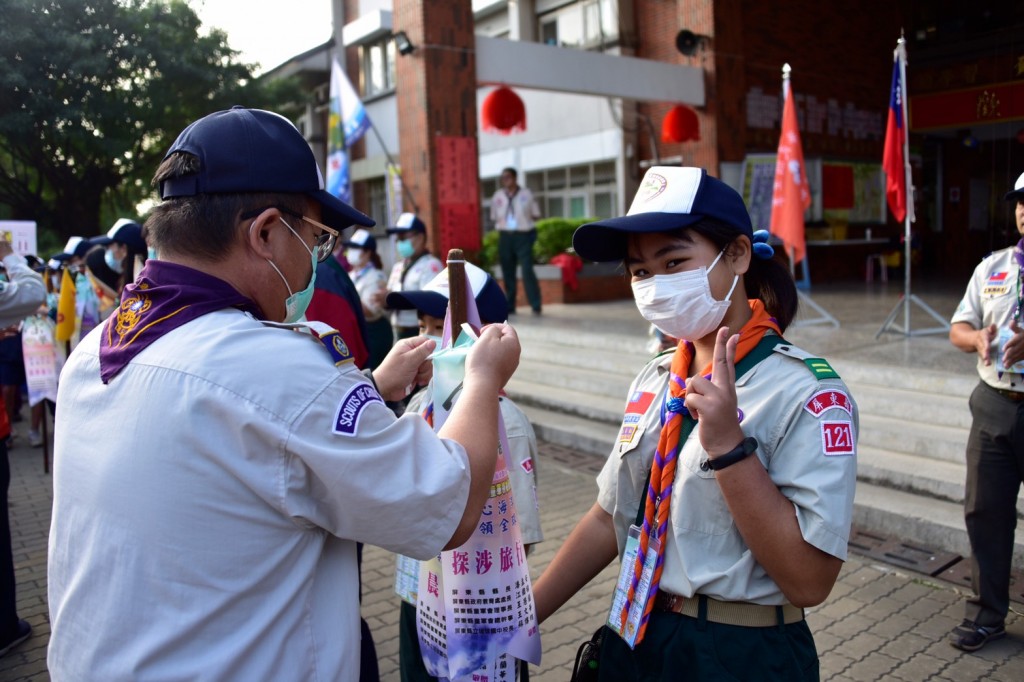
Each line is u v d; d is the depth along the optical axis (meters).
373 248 6.19
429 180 9.31
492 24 15.66
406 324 6.32
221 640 1.10
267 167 1.21
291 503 1.12
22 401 8.97
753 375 1.46
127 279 4.82
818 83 12.20
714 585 1.41
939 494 4.23
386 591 3.93
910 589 3.60
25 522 5.16
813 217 12.34
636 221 1.45
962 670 2.95
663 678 1.46
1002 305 2.96
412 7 9.24
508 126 9.94
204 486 1.09
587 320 8.98
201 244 1.21
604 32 12.87
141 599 1.09
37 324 6.23
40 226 14.16
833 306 9.03
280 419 1.11
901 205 6.77
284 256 1.26
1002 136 12.20
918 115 12.56
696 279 1.47
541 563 4.07
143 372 1.14
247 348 1.14
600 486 1.72
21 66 11.20
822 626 3.31
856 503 4.26
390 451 1.14
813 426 1.36
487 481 1.27
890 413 5.14
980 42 11.65
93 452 1.15
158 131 13.58
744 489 1.29
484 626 1.59
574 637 3.36
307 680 1.16
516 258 9.84
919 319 7.79
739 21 11.05
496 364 1.39
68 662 1.14
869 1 12.76
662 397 1.62
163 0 12.95
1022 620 3.27
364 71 15.20
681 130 10.73
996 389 2.98
